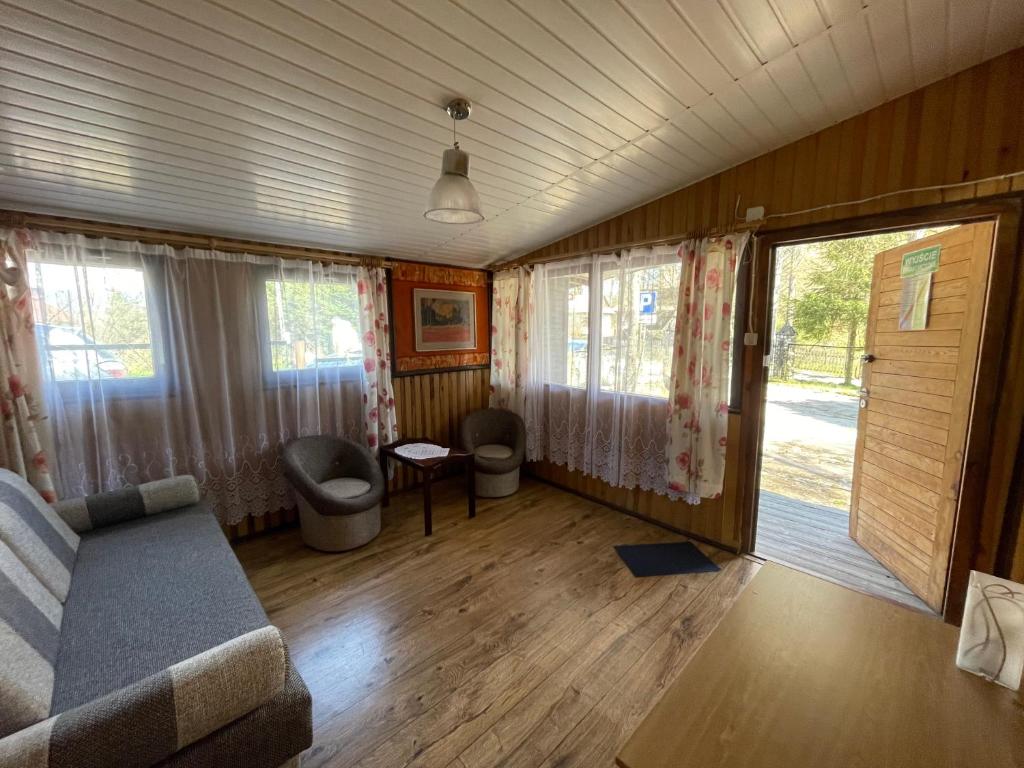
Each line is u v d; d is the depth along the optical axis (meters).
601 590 2.39
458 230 3.08
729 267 2.51
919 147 1.93
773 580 1.38
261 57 1.32
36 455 2.09
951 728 0.88
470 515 3.34
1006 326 1.80
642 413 3.10
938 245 2.13
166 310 2.51
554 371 3.79
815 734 0.87
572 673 1.80
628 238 3.09
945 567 2.08
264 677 1.12
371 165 2.04
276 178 2.05
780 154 2.34
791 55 1.59
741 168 2.49
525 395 3.98
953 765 0.80
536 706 1.65
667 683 1.75
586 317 3.46
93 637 1.39
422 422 3.94
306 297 3.07
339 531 2.76
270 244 2.89
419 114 1.71
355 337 3.36
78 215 2.18
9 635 1.16
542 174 2.38
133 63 1.27
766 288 2.48
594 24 1.34
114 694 0.98
